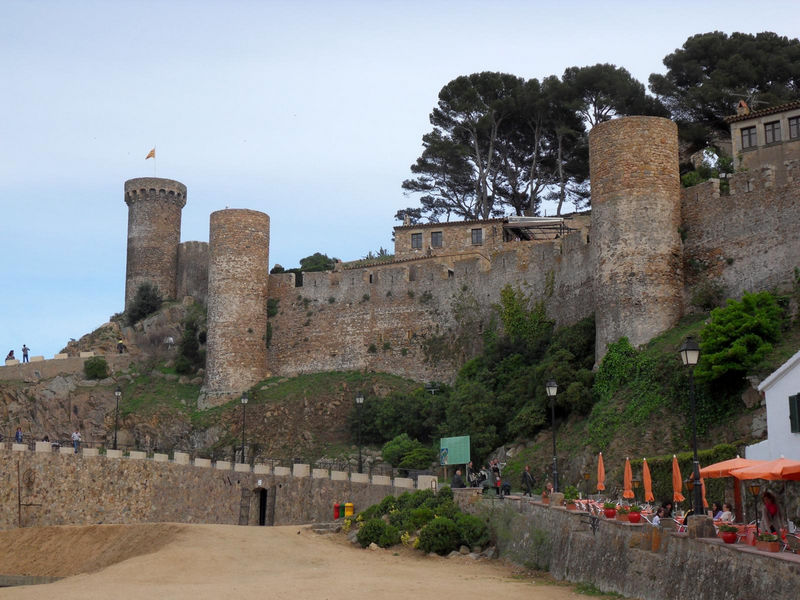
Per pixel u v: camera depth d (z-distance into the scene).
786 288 47.75
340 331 76.12
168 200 98.38
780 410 31.95
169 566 37.09
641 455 42.84
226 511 59.56
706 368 42.03
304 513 56.25
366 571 35.03
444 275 72.12
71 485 62.34
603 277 51.72
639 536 27.39
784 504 29.34
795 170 48.84
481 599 28.06
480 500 40.16
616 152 52.22
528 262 65.00
